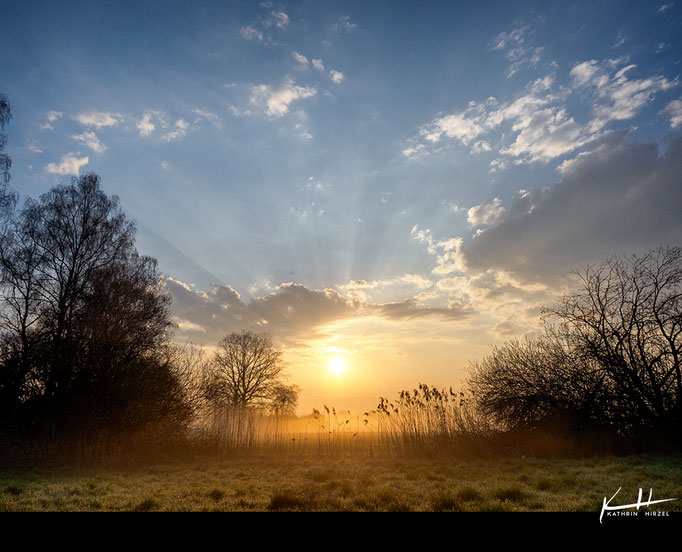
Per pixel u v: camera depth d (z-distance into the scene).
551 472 11.38
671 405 17.14
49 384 17.17
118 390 17.47
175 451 19.98
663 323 17.48
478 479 10.70
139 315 19.33
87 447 15.61
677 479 8.73
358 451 22.06
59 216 20.48
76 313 18.41
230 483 10.88
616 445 16.47
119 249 21.59
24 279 18.80
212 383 22.22
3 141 16.70
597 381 18.45
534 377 19.64
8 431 15.98
